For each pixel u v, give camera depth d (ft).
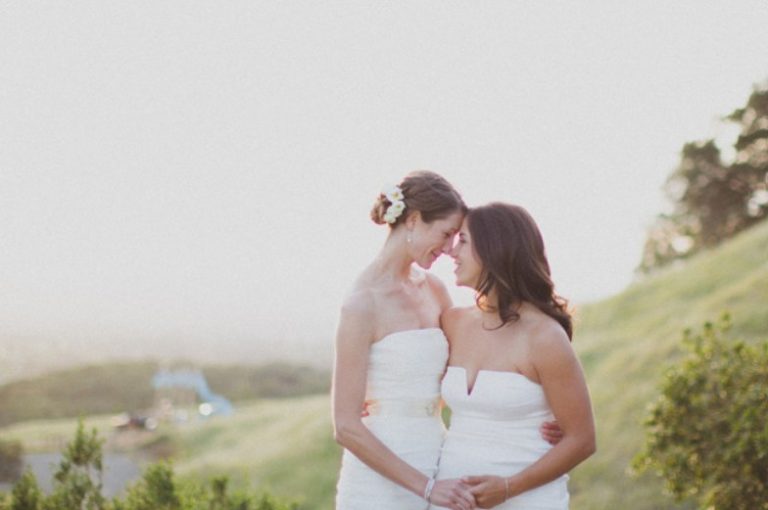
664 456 18.51
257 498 17.06
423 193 11.69
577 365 11.10
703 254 67.92
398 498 11.60
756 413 16.25
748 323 43.68
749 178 117.39
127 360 176.86
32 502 14.52
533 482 10.90
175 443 79.56
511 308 11.45
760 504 16.48
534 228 11.50
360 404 11.43
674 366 18.71
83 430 15.06
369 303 11.67
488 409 11.32
